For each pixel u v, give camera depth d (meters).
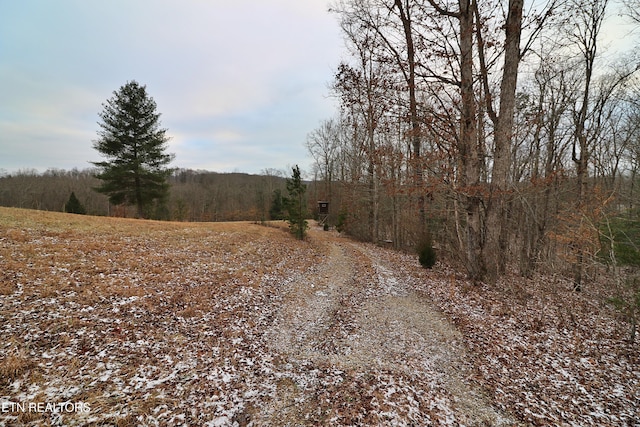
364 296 10.31
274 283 11.39
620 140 16.89
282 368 5.71
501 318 8.09
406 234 22.94
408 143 15.94
